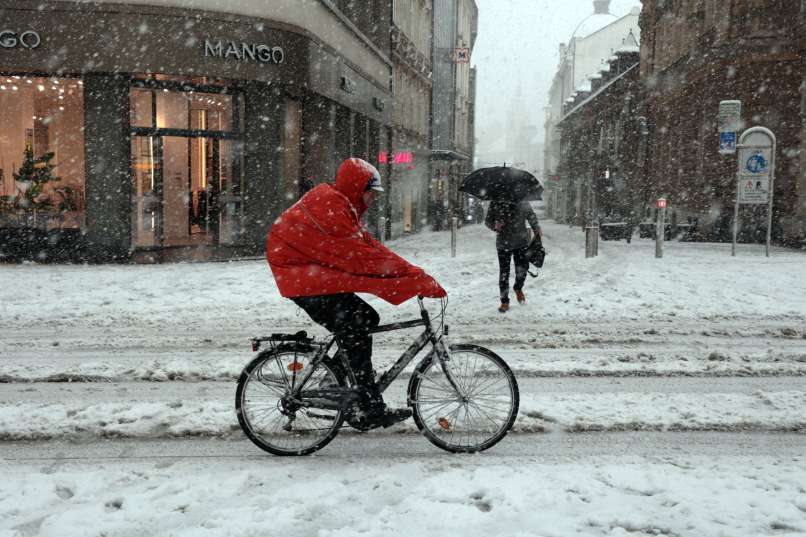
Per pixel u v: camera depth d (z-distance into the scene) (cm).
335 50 2083
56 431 467
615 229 2981
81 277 1275
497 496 360
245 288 1148
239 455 430
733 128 1992
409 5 3575
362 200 429
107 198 1650
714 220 2781
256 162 1798
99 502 359
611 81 4603
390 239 2884
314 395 427
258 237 1802
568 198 6519
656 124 3897
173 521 337
